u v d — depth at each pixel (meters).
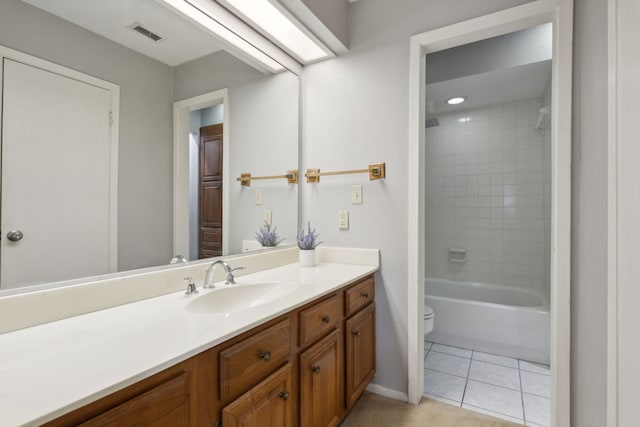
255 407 0.95
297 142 2.12
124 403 0.63
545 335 2.25
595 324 1.10
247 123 1.74
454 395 1.87
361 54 1.95
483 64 2.36
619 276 0.86
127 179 1.20
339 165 2.02
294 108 2.09
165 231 1.34
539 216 2.91
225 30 1.58
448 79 2.48
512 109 3.01
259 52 1.80
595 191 1.12
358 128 1.95
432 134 3.41
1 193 0.88
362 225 1.94
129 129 1.21
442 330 2.60
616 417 0.86
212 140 1.55
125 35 1.19
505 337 2.37
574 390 1.35
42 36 0.96
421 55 1.79
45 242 0.96
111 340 0.79
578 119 1.33
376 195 1.90
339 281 1.47
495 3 1.56
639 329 0.75
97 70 1.11
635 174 0.78
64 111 1.02
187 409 0.76
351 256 1.95
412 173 1.77
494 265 3.12
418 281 1.77
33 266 0.93
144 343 0.77
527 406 1.76
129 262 1.20
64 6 1.02
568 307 1.38
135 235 1.22
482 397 1.85
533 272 2.94
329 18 1.79
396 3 1.84
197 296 1.20
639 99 0.76
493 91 2.73
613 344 0.88
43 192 0.96
